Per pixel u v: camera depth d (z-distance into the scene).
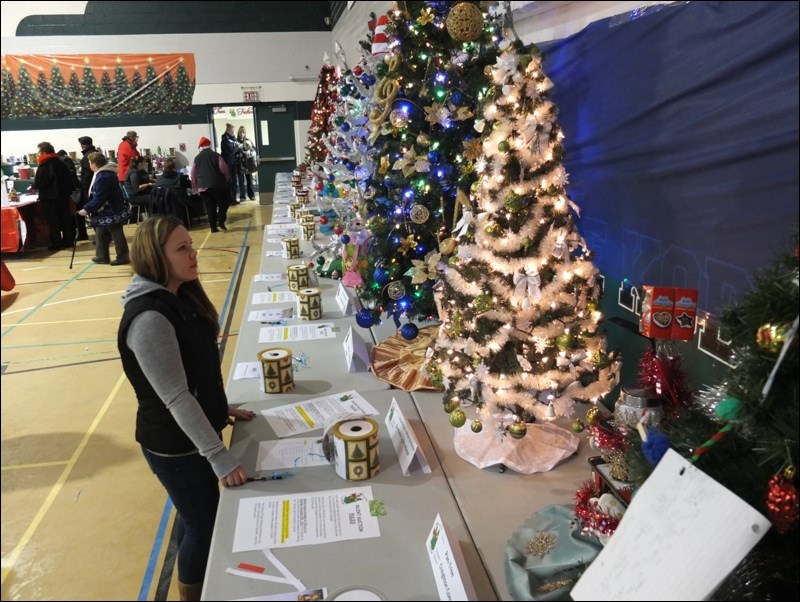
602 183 2.04
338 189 4.13
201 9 5.74
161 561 2.17
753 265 1.31
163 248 1.64
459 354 1.74
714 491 0.94
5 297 5.25
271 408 2.02
